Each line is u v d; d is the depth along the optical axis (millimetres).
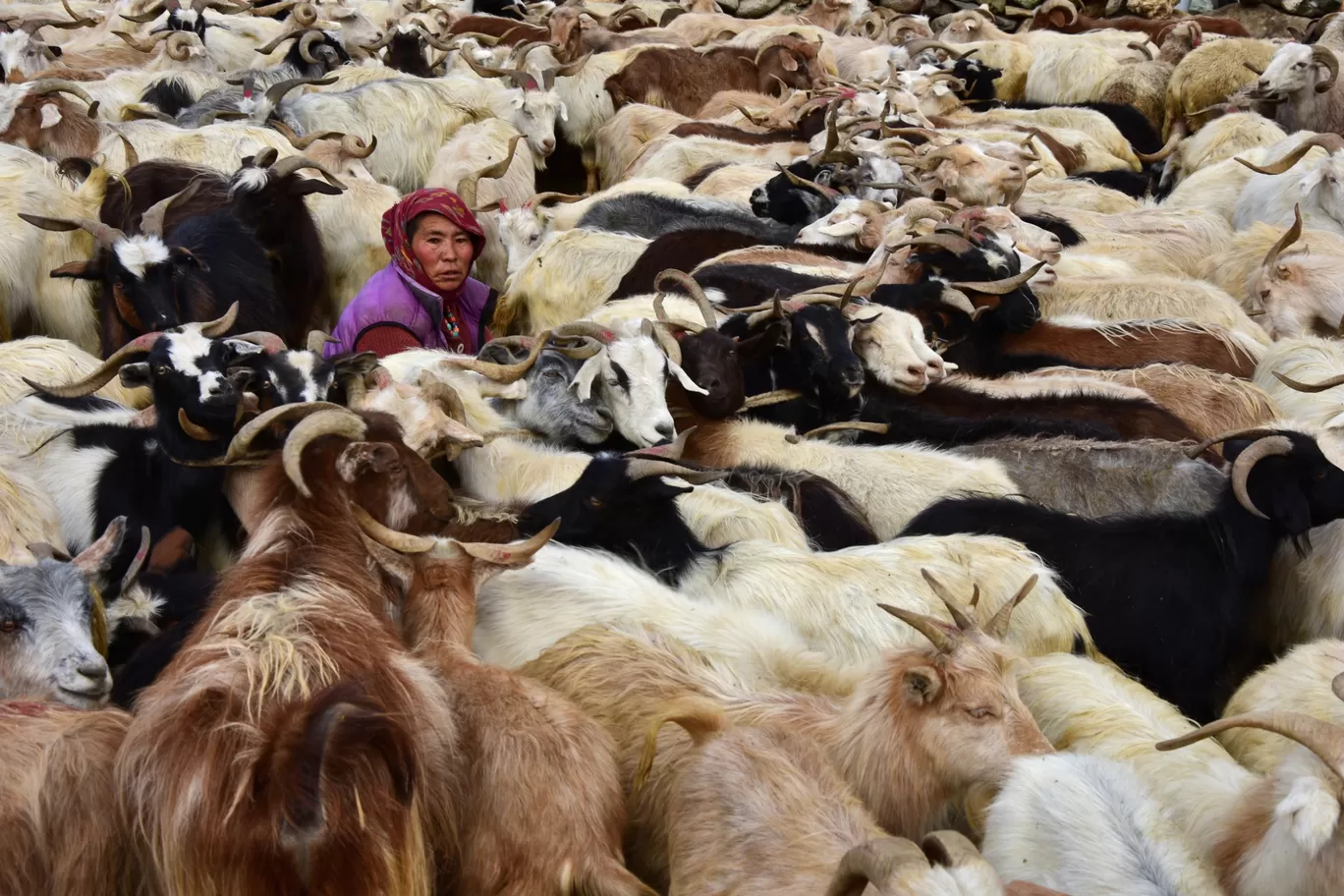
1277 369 9000
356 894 4012
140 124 11625
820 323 7797
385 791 4121
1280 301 10062
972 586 6117
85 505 6645
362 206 10438
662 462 5941
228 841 3988
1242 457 6328
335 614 4711
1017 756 4742
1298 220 9922
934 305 8570
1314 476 6352
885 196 11359
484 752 4605
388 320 8461
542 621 5605
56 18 18453
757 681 5508
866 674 5125
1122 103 17234
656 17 22750
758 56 16875
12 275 9031
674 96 16281
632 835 4992
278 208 9398
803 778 4602
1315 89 14250
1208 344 9234
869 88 14719
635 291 9852
